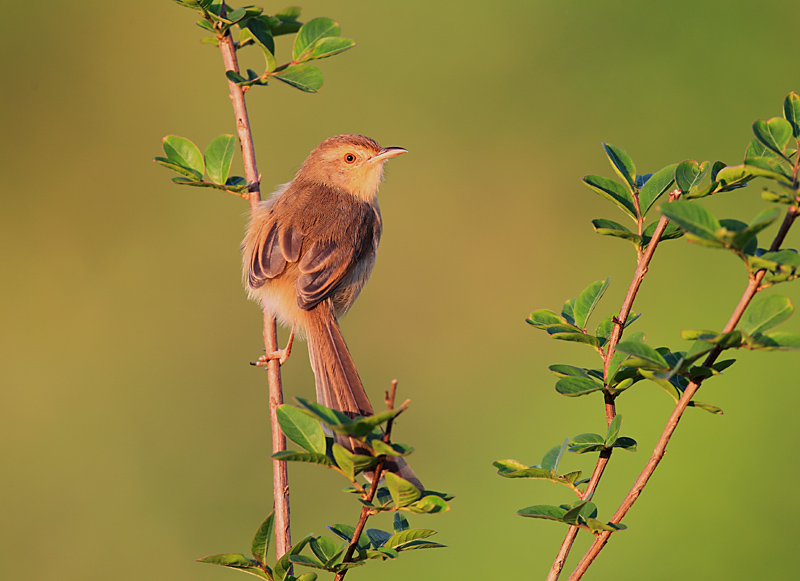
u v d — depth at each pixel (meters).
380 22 16.41
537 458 12.95
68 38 15.53
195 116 15.55
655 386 13.05
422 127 15.95
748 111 15.94
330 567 4.52
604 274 15.09
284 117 15.73
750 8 16.28
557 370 5.17
